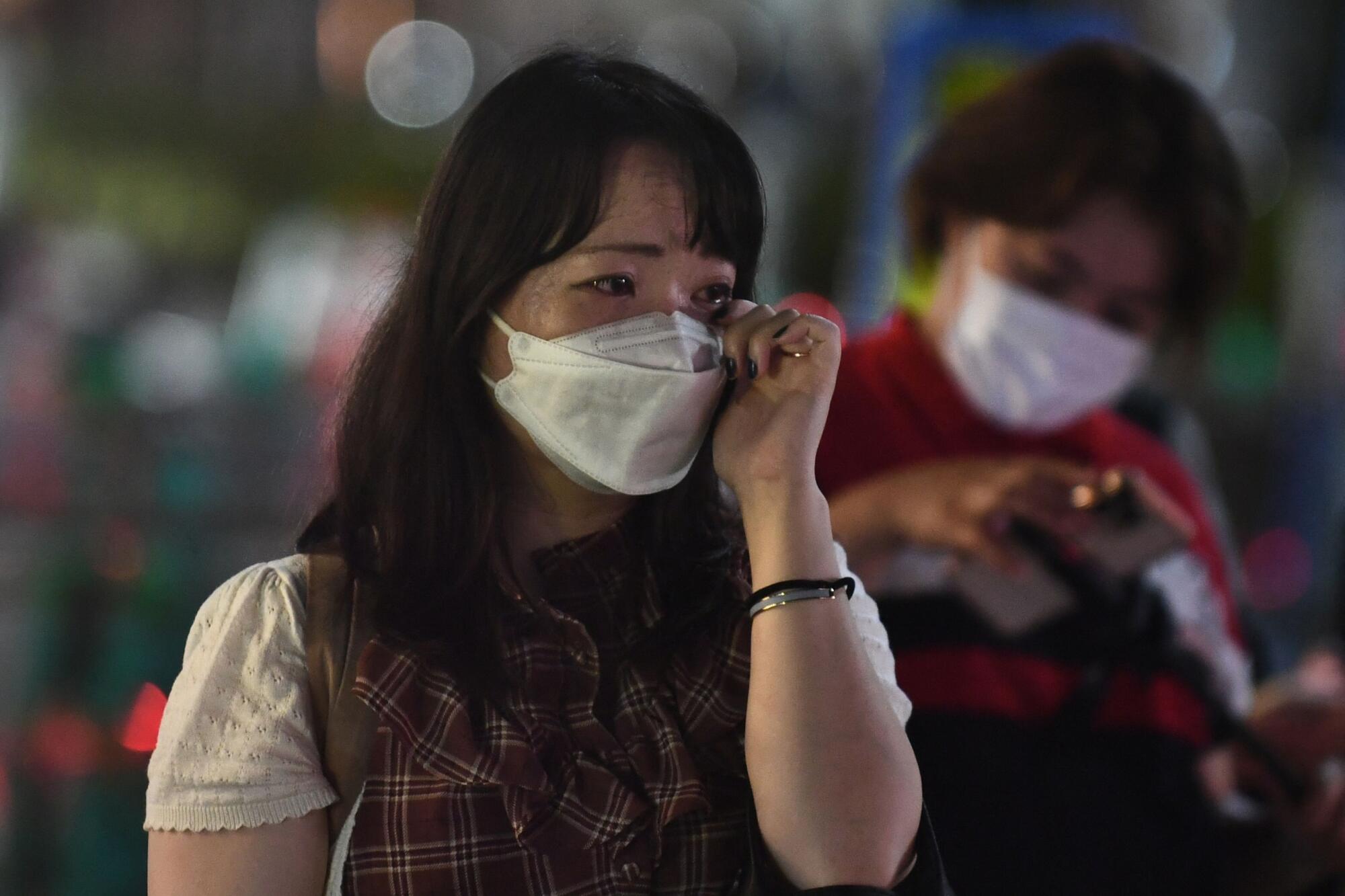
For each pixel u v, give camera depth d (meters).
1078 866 6.50
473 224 4.81
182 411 22.00
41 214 38.06
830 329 5.14
